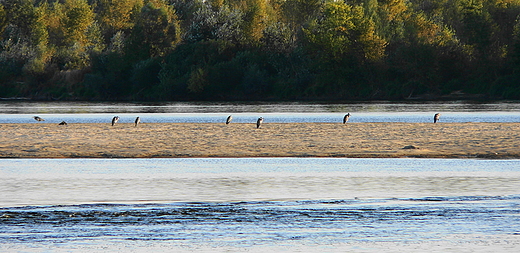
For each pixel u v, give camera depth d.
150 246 51.03
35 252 49.34
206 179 81.12
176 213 61.81
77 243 51.75
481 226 56.09
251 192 72.19
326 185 76.38
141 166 93.38
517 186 74.81
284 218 59.56
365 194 70.56
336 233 54.41
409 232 54.47
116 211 62.59
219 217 60.03
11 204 65.75
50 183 78.31
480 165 92.31
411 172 86.06
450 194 70.12
